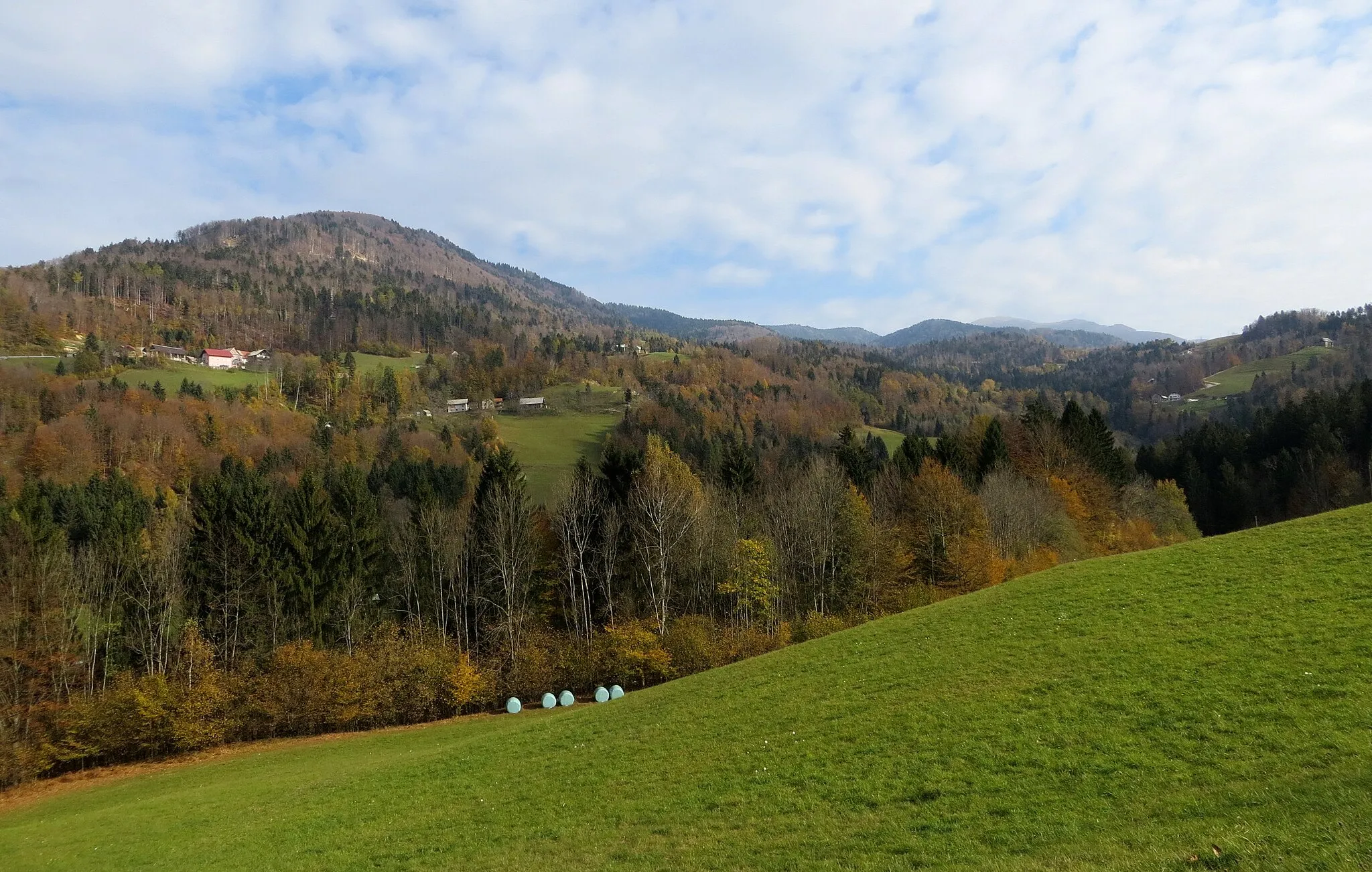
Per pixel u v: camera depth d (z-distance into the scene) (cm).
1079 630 2739
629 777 2338
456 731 5191
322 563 6612
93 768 5112
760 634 6028
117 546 6281
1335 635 2123
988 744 1931
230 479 7294
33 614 5372
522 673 6031
